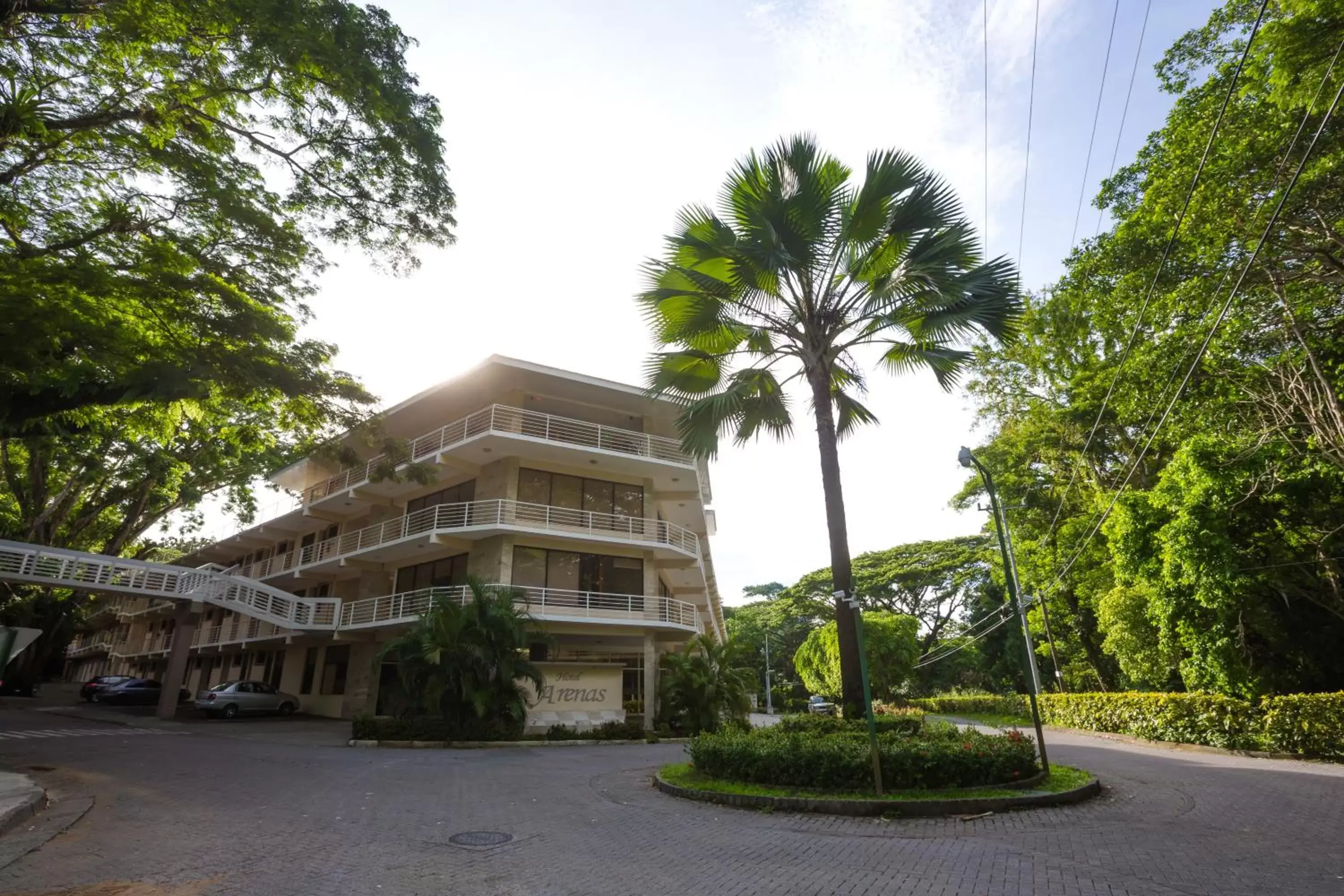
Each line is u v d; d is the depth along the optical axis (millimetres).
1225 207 14570
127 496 32062
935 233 12914
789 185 13070
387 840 7297
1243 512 17625
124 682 33719
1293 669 18109
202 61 10586
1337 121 12781
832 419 13000
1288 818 8812
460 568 24875
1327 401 15516
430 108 12945
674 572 30547
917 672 46219
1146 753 17594
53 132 10328
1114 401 22000
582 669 23016
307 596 33219
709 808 9523
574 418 26359
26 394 11805
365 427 15625
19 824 7730
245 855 6590
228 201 11523
